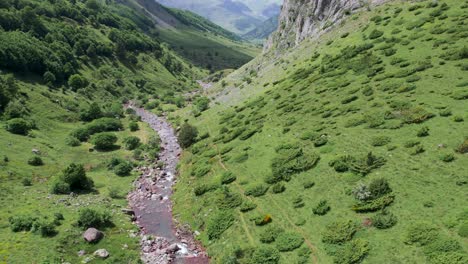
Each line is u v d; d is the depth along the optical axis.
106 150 101.75
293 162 60.81
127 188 77.62
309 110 79.25
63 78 154.25
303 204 50.97
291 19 160.75
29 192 66.56
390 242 38.38
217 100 140.75
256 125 86.12
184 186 74.62
